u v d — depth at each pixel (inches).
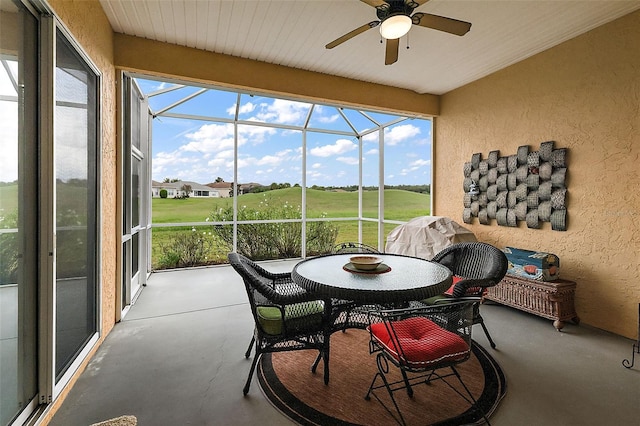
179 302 150.7
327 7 108.1
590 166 122.4
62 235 77.5
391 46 104.6
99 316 102.6
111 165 117.0
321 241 274.4
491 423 69.3
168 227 229.1
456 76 168.4
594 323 121.1
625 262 112.7
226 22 117.9
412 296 73.5
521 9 108.0
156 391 80.1
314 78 163.9
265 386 82.7
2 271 55.8
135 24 118.5
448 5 105.8
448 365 66.7
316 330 84.0
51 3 67.6
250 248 253.6
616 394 79.8
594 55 120.7
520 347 105.1
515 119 151.9
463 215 181.0
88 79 95.3
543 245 139.6
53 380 69.4
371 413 72.0
